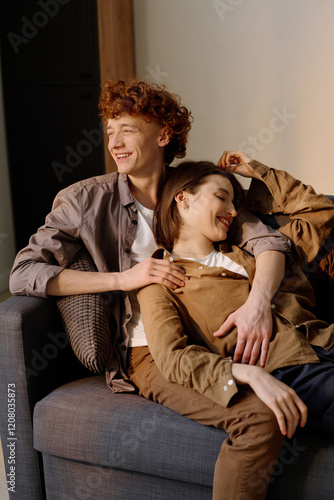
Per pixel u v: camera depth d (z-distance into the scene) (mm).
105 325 1570
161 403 1475
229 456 1299
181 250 1641
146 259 1613
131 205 1688
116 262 1709
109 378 1563
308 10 3553
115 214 1688
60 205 1690
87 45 3307
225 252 1669
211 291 1543
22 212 3621
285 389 1324
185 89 3842
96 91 3359
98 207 1663
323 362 1438
